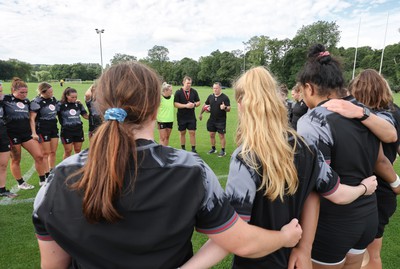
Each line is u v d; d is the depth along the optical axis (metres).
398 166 5.90
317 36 67.19
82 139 6.13
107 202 0.79
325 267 1.70
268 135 1.19
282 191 1.17
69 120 5.80
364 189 1.50
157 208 0.85
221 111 7.03
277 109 1.24
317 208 1.41
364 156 1.57
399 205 4.02
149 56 92.94
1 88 4.34
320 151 1.42
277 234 1.12
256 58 72.50
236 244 0.98
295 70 65.12
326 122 1.55
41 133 5.40
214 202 0.94
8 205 4.11
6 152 4.38
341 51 67.31
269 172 1.16
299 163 1.24
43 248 0.93
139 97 0.93
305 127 1.61
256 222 1.23
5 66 80.12
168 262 0.88
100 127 0.90
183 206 0.88
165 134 7.54
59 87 43.28
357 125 1.56
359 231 1.62
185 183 0.89
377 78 2.01
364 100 2.03
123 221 0.82
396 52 56.62
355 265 1.80
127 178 0.84
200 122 13.15
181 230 0.87
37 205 0.89
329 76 1.64
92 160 0.84
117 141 0.85
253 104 1.23
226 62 77.00
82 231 0.83
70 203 0.85
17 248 3.01
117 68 0.98
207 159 6.83
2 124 4.28
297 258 1.33
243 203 1.18
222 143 7.13
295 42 69.25
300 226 1.31
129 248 0.83
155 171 0.88
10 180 5.27
